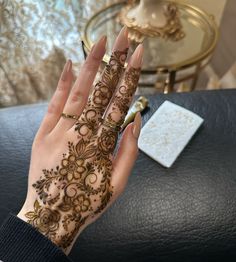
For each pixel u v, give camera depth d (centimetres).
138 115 20
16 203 27
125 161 20
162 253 24
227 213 26
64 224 19
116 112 21
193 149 30
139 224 25
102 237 25
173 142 30
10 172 28
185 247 24
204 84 63
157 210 26
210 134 31
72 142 20
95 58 21
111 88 21
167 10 44
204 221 25
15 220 18
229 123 31
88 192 19
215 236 25
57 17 51
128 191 27
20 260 17
